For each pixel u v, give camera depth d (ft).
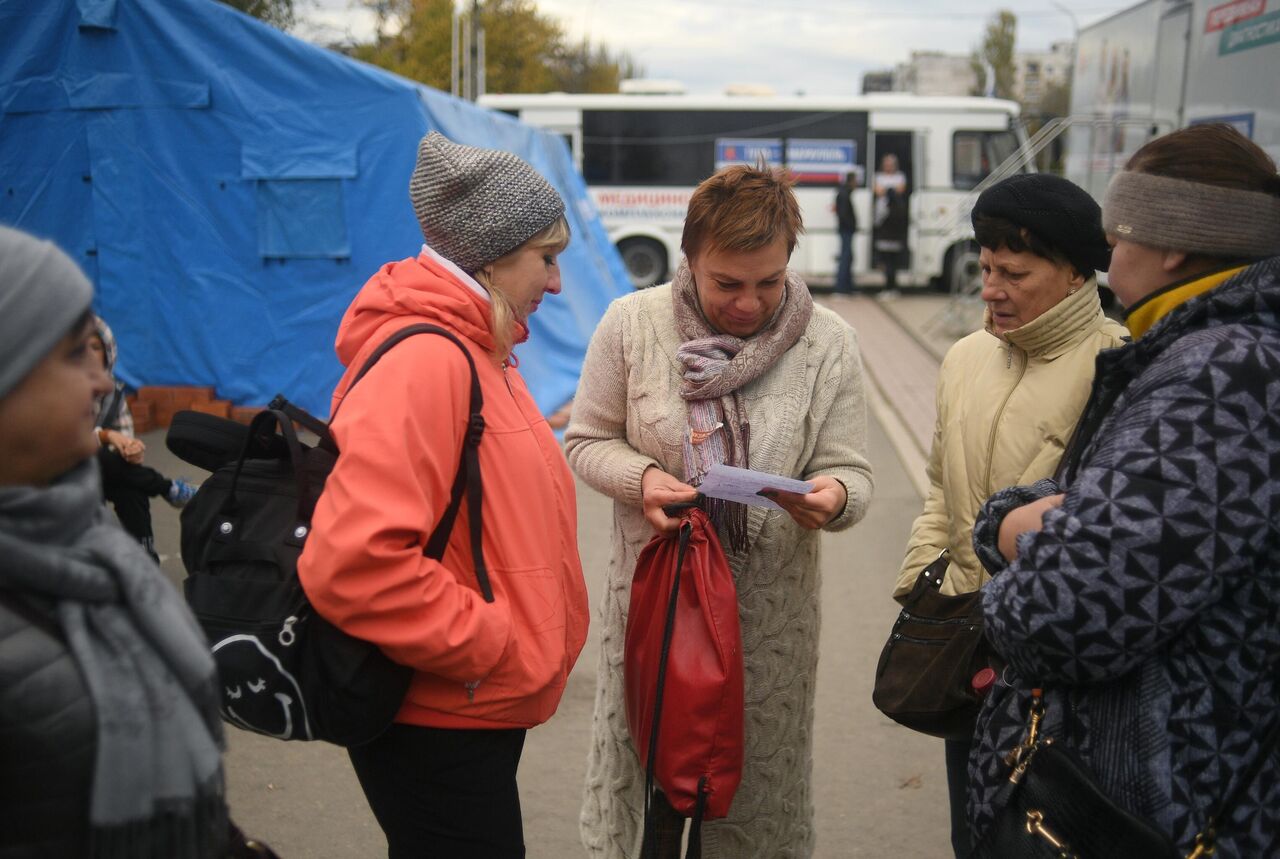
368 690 5.85
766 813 8.16
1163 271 5.08
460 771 6.38
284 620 5.86
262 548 6.02
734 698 7.08
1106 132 42.34
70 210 26.48
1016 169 56.90
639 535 7.99
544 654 6.47
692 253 7.33
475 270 6.50
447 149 6.51
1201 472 4.45
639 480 7.67
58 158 26.32
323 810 10.93
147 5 25.49
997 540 5.53
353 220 26.11
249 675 5.87
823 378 7.79
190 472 22.50
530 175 6.63
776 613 7.80
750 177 7.18
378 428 5.78
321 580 5.62
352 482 5.71
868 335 47.14
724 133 64.23
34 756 3.61
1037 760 5.14
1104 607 4.55
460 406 6.12
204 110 25.98
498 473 6.34
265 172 26.03
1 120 26.20
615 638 8.15
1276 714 4.71
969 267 61.72
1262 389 4.50
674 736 7.09
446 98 27.99
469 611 5.97
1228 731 4.69
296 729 5.95
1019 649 4.90
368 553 5.58
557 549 6.70
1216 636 4.66
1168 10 35.04
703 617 7.14
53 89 26.11
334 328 26.61
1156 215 4.97
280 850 10.23
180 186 26.30
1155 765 4.75
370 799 6.63
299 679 5.88
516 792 6.73
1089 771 4.92
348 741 5.99
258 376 26.86
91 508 3.86
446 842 6.50
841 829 10.85
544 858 10.22
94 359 3.98
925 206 63.16
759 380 7.64
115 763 3.71
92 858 3.73
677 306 7.68
